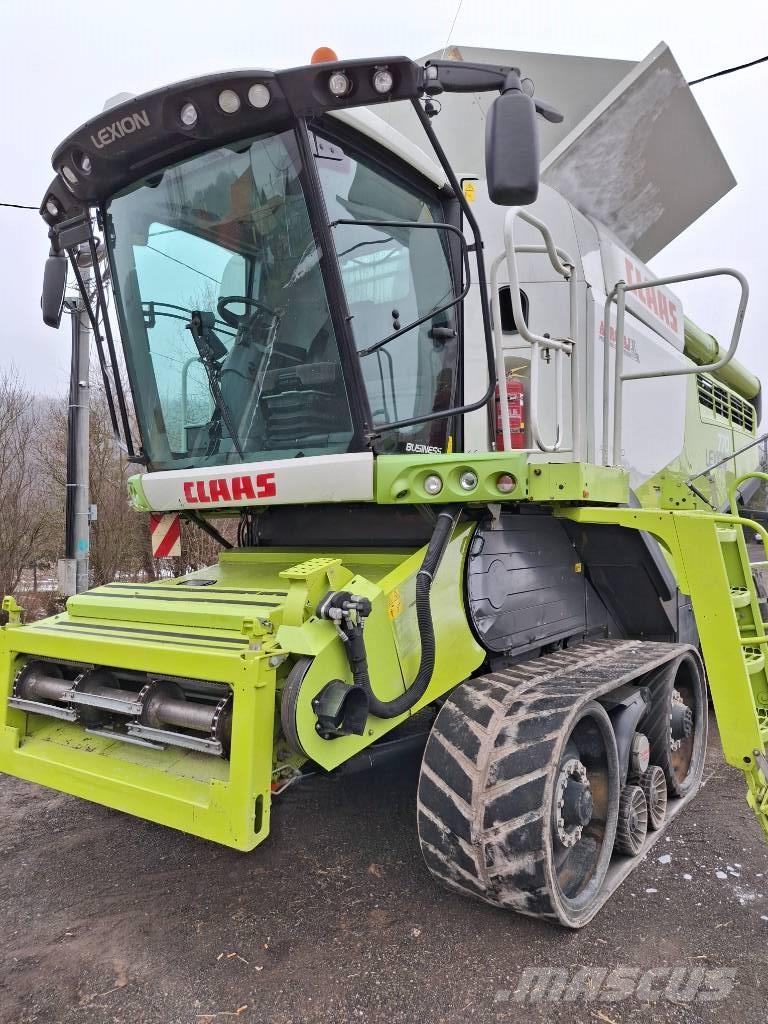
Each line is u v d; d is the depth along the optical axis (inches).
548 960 94.0
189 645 95.0
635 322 170.4
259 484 118.3
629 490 147.1
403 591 102.6
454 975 91.2
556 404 122.1
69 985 90.5
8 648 114.1
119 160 117.6
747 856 123.1
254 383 121.5
